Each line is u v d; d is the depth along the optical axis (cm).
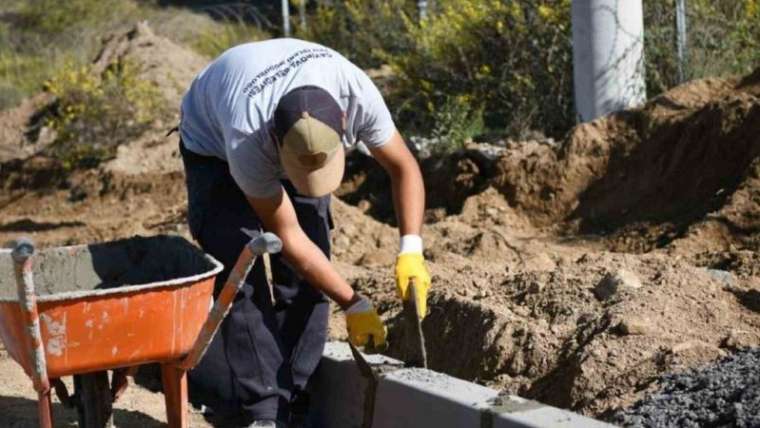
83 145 1556
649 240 804
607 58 995
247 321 500
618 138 927
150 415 563
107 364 437
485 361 540
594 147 930
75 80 1620
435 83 1205
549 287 586
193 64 1811
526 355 527
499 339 540
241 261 416
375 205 1091
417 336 503
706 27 1079
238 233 499
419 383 481
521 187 936
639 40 1002
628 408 448
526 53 1137
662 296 528
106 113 1570
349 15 1542
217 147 498
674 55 1066
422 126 1184
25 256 397
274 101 454
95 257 530
